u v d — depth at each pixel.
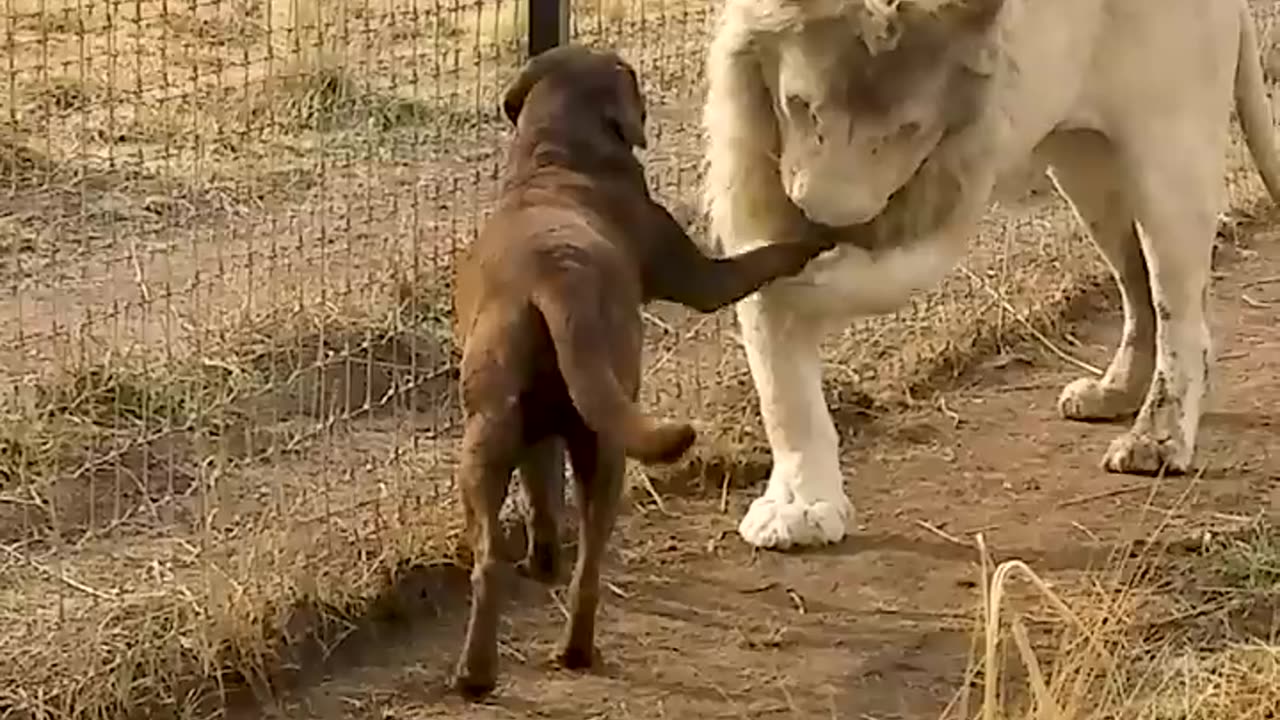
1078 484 11.70
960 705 8.50
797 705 8.99
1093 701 8.57
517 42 17.80
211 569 9.34
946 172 9.70
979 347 13.98
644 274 9.03
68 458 11.41
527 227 8.46
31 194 16.09
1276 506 11.32
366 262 14.28
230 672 9.05
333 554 9.80
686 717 8.84
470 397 8.19
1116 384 12.70
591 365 7.84
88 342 12.59
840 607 10.02
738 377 12.30
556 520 9.77
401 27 17.27
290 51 17.08
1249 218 17.53
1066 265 15.16
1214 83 11.34
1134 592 9.88
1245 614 9.79
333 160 16.70
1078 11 10.57
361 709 8.95
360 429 11.72
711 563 10.49
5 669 8.82
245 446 11.35
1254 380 13.64
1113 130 11.23
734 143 9.89
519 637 9.55
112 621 9.16
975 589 10.21
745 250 9.80
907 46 9.17
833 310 9.97
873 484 11.70
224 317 13.02
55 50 15.95
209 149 16.77
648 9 14.81
